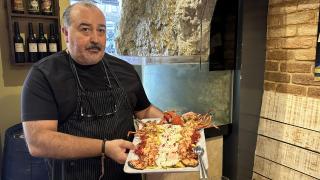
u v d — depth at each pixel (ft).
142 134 4.13
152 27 5.75
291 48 5.38
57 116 3.74
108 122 4.01
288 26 5.38
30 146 3.47
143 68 6.47
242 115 5.79
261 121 6.07
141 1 6.05
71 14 3.67
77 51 3.73
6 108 6.44
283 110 5.61
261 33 5.67
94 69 4.02
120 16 6.89
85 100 3.89
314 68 5.03
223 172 6.28
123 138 4.15
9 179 5.40
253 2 5.39
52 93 3.69
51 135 3.41
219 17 5.21
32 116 3.49
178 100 6.28
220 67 5.49
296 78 5.35
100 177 3.93
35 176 5.22
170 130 4.19
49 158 3.73
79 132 3.86
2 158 5.94
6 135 5.52
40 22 6.43
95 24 3.69
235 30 5.46
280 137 5.68
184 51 5.10
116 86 4.17
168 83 6.34
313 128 5.10
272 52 5.74
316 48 4.95
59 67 3.85
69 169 3.84
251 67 5.68
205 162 3.51
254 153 6.21
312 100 5.11
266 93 5.96
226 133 5.92
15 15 5.96
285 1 5.37
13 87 6.45
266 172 6.00
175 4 5.12
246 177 6.21
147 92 6.60
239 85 5.63
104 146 3.48
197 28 5.08
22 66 6.43
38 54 6.23
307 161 5.22
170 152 3.69
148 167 3.45
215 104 5.96
